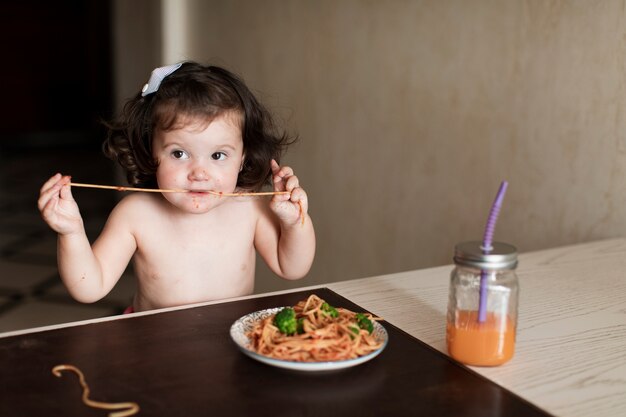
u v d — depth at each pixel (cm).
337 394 77
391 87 217
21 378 79
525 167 175
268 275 289
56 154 647
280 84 271
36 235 383
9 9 663
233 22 298
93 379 79
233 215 132
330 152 249
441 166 202
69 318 267
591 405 78
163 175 113
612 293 117
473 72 187
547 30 165
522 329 100
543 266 132
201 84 115
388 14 215
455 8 190
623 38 148
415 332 97
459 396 78
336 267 254
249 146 128
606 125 154
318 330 84
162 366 83
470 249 85
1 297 287
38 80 688
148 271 130
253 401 75
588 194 160
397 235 222
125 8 407
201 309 102
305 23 253
